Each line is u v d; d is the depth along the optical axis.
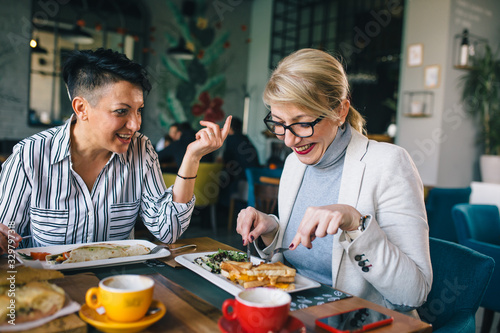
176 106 7.05
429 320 1.06
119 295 0.58
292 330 0.61
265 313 0.58
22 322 0.59
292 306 0.77
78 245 1.06
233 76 7.64
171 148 4.43
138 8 6.57
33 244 1.23
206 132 1.12
